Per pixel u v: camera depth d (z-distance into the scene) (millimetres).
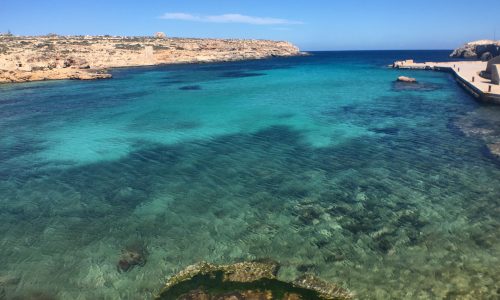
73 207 18266
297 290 11820
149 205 18219
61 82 71688
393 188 19203
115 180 21359
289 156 24531
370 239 14734
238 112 38844
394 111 37188
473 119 32344
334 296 11523
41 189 20406
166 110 40844
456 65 78438
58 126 34188
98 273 13234
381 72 83188
